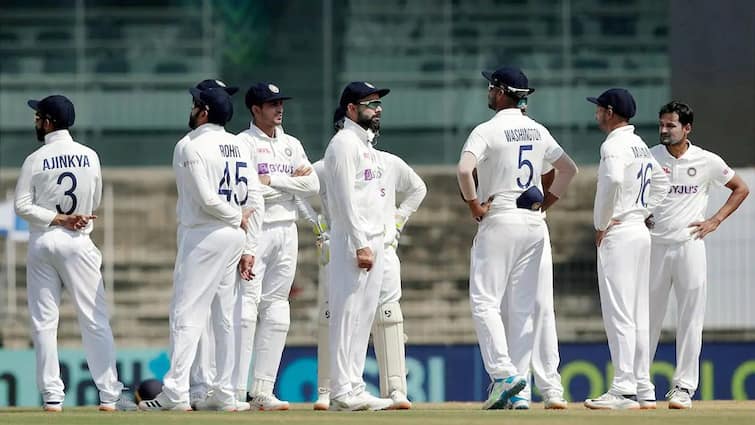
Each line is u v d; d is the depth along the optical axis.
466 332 66.06
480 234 31.84
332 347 30.55
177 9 77.00
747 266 59.16
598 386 55.25
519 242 31.64
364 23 76.56
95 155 33.56
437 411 30.48
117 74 76.50
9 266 65.81
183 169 31.17
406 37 76.50
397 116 75.69
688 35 68.44
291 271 34.12
